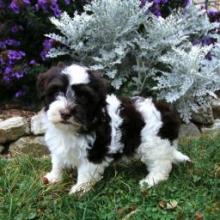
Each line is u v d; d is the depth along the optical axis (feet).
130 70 3.50
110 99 2.59
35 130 3.17
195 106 3.35
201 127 3.49
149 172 2.69
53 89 2.33
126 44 3.41
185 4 3.87
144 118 2.58
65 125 2.34
